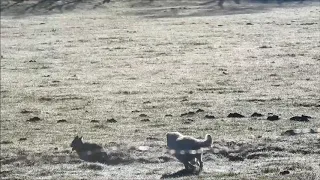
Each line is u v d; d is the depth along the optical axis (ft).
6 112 110.11
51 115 105.29
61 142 79.87
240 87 125.08
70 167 61.67
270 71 143.54
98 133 85.10
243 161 60.80
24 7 297.74
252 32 211.41
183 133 80.48
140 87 131.64
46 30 240.12
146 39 209.15
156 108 106.63
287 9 268.21
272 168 55.67
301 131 76.43
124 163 62.90
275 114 93.20
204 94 119.03
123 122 94.43
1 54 191.21
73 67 164.66
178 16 265.95
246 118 90.68
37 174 59.21
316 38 192.24
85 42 208.54
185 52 180.14
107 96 122.52
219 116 93.97
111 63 167.94
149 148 68.85
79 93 127.65
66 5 301.43
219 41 197.06
